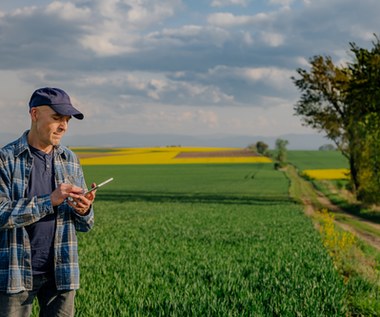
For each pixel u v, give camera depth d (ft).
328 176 326.03
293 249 55.31
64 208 15.30
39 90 14.83
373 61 108.27
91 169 407.03
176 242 62.49
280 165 399.24
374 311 30.76
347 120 148.05
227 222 95.25
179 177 327.26
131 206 143.23
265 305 28.58
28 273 14.60
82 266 41.98
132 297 29.40
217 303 27.45
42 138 14.96
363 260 52.42
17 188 14.73
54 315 15.33
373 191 126.52
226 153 605.73
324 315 26.05
